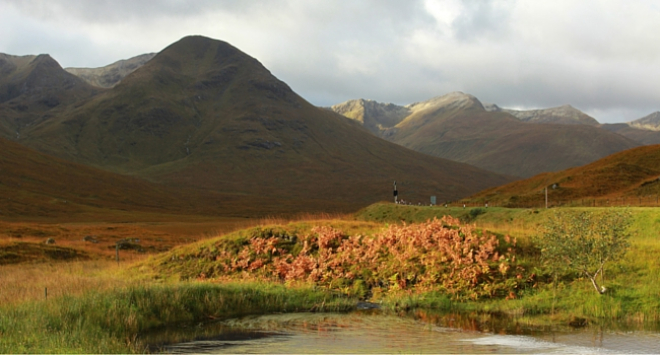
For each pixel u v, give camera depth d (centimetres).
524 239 2444
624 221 2014
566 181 7844
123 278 2619
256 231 2905
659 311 1717
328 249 2644
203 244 2936
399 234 2606
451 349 1430
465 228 2559
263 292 2130
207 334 1662
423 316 1889
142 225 9131
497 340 1521
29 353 1305
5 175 13988
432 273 2272
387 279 2336
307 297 2148
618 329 1611
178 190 19300
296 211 15975
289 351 1438
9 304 1777
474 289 2120
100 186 16075
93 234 6481
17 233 6188
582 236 1958
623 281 1959
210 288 2066
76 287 2073
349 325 1769
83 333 1491
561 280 2077
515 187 9362
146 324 1738
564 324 1698
